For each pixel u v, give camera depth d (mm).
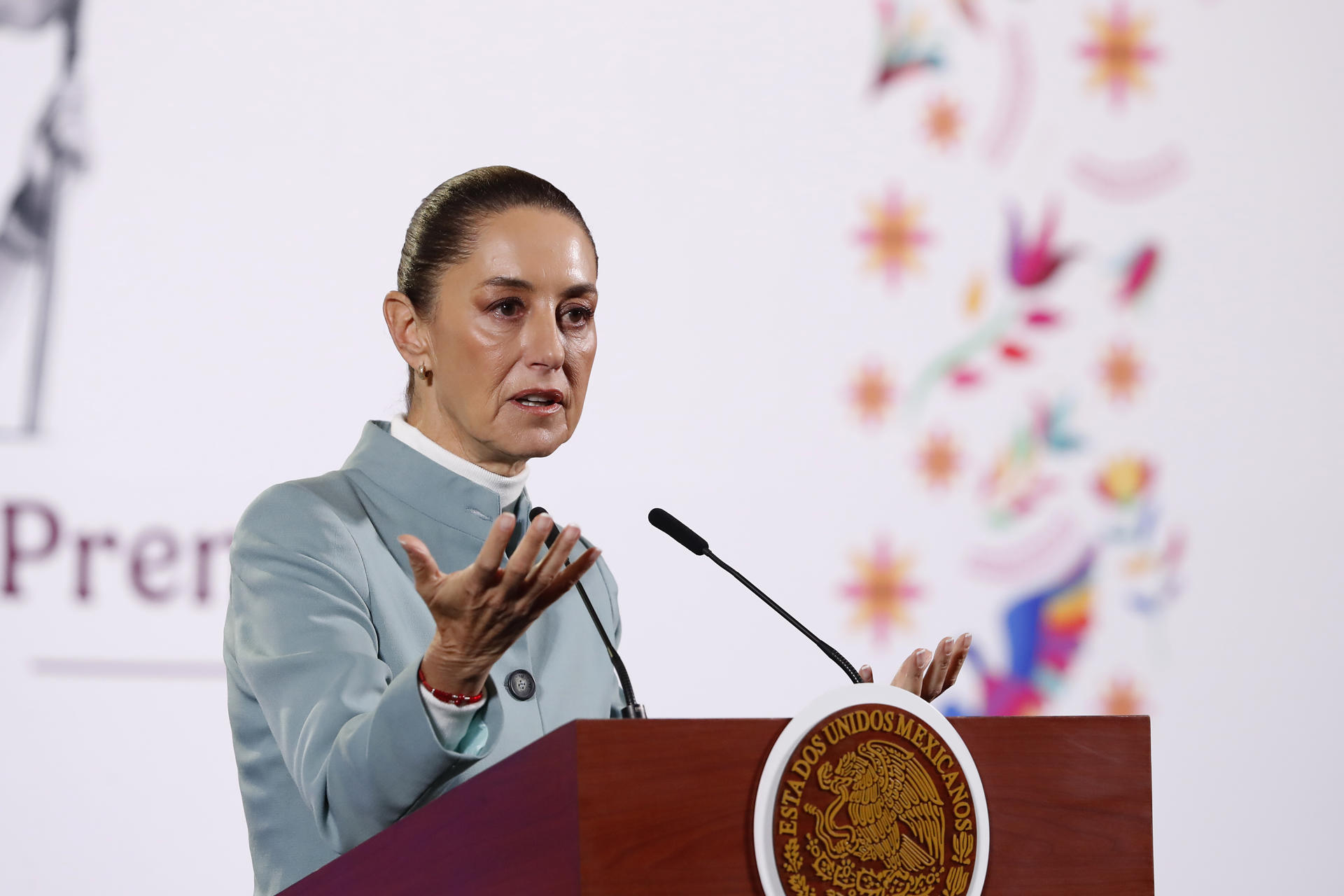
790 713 13234
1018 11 14648
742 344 13688
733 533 13398
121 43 12672
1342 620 14406
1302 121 15047
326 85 13094
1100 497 14156
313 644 6602
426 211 8141
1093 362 14328
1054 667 13844
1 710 11766
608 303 13469
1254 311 14703
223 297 12617
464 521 7730
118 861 11789
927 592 13703
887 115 14289
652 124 13797
